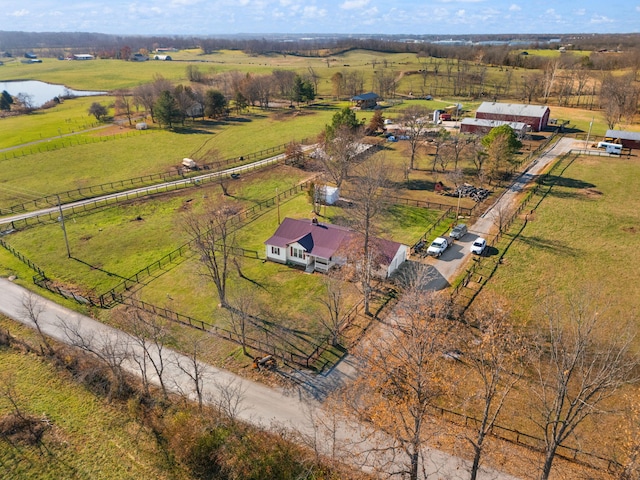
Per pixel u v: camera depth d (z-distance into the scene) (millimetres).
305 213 67750
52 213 72688
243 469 29156
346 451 27703
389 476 27266
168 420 33562
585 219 61062
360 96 145500
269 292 48531
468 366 35875
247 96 152250
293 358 39000
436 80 181125
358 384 33156
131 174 91875
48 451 32281
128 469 30719
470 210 65500
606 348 36844
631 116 116000
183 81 194250
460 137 92312
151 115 138125
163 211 72562
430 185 76875
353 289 48031
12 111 155625
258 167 91625
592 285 46406
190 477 29953
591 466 28219
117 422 34281
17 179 89375
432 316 33312
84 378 38438
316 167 86750
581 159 86250
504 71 192125
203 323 43688
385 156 92062
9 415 35000
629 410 30844
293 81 161375
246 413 33531
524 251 53656
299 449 30141
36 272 55281
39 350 41875
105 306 48000
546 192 70625
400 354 29469
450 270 50594
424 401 26031
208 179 86000
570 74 157000
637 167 80625
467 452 29422
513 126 100312
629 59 180375
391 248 50156
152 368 38906
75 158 101500
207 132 122438
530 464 28562
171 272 53938
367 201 46469
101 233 65438
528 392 33656
